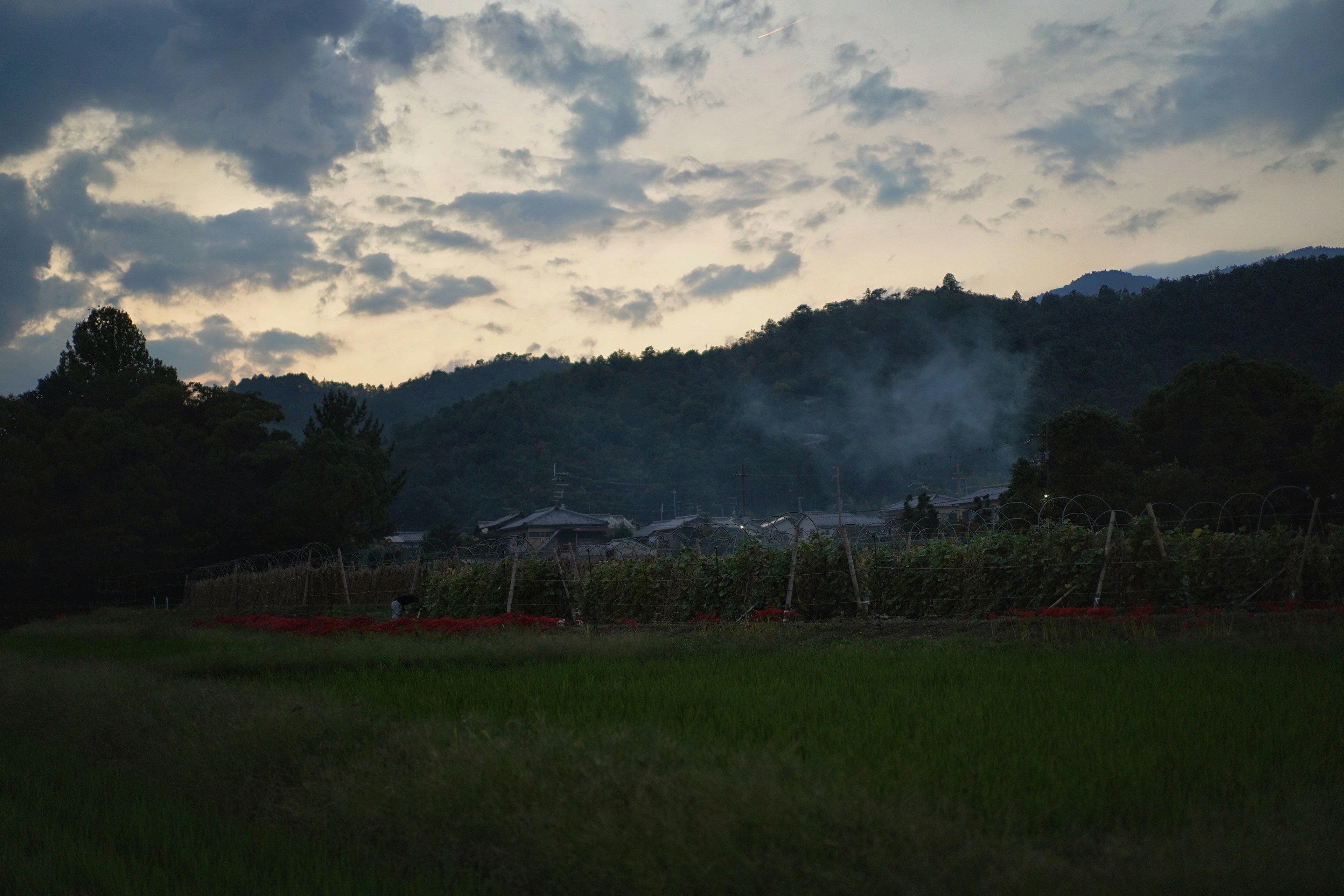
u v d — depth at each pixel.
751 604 18.33
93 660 15.62
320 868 4.67
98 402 55.84
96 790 6.94
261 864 4.96
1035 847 4.04
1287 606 14.38
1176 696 7.27
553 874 4.31
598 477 109.38
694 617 19.28
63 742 9.09
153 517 48.66
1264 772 5.00
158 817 5.95
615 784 4.81
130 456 49.16
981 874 3.66
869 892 3.66
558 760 5.44
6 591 46.72
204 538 50.22
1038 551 16.03
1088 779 4.89
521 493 105.81
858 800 4.22
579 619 20.78
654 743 5.58
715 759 5.23
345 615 26.73
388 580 31.86
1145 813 4.46
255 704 8.67
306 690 10.03
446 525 71.62
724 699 8.11
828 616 17.72
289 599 32.59
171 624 25.86
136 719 8.81
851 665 10.28
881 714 6.95
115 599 48.56
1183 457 44.16
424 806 5.18
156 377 58.81
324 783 5.99
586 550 23.34
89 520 47.00
